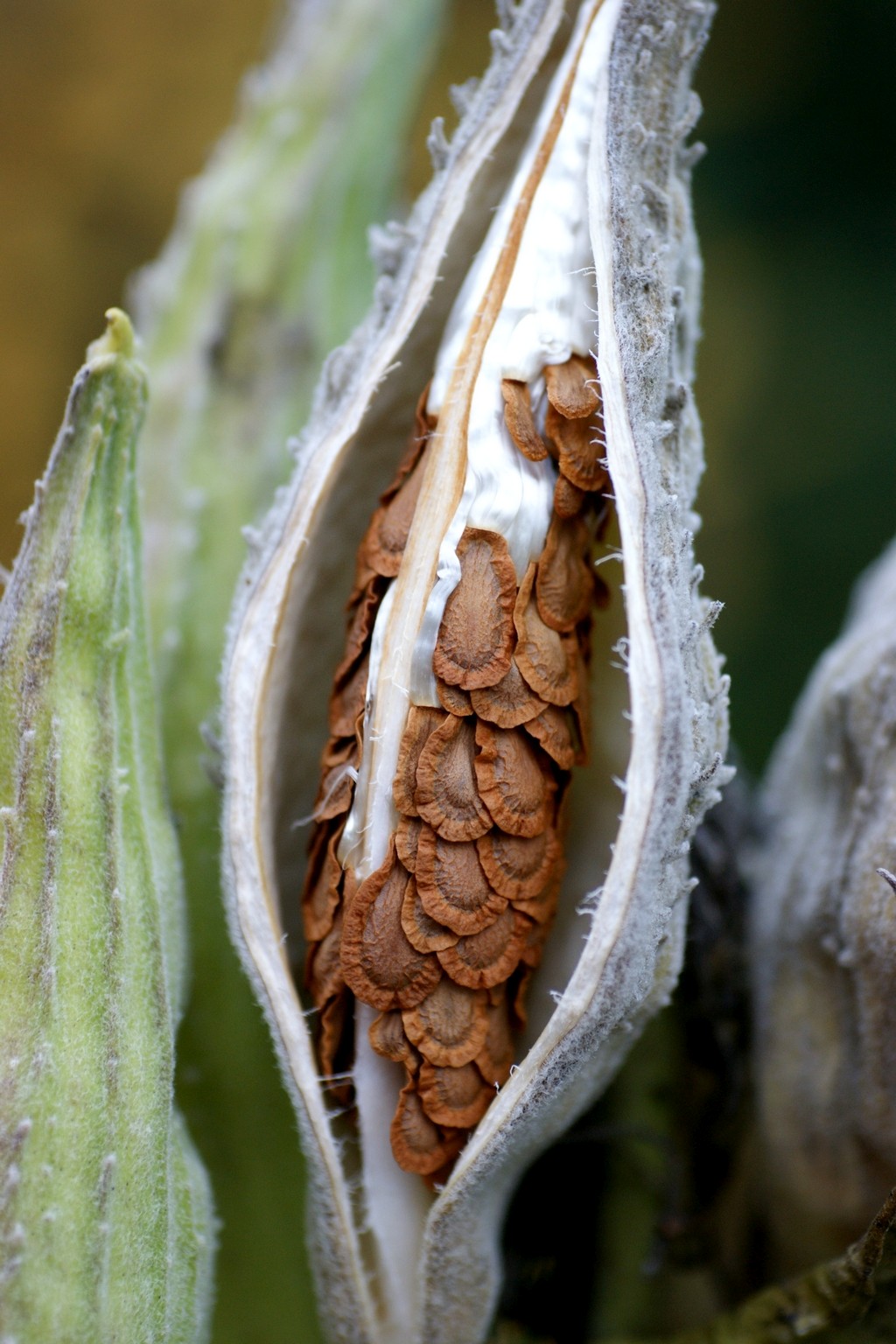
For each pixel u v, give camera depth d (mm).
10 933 151
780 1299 163
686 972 174
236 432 185
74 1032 150
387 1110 155
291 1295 170
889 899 161
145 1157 151
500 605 150
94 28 397
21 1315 146
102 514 155
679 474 152
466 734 150
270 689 157
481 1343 160
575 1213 177
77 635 155
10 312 394
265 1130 171
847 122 399
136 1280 150
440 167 158
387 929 151
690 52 154
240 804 154
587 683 156
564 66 154
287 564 156
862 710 167
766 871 177
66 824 152
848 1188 167
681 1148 175
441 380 153
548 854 154
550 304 152
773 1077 171
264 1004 153
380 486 161
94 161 400
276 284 187
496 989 154
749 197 409
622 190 150
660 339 150
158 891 157
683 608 148
